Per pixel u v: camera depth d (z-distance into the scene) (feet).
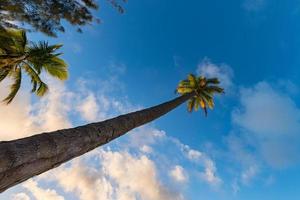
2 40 44.98
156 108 31.40
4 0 29.86
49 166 13.30
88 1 34.17
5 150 10.58
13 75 54.08
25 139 12.09
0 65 48.08
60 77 56.13
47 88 58.03
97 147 18.22
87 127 17.26
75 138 15.24
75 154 15.47
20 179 11.44
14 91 54.75
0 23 33.81
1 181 10.36
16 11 31.22
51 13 33.40
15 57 49.01
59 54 52.39
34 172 12.21
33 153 11.82
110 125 19.93
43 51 50.11
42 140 12.77
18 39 47.60
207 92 75.05
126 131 22.49
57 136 13.92
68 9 33.88
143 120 26.45
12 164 10.59
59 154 13.79
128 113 24.49
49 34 35.04
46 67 54.24
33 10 32.53
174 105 39.73
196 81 75.10
